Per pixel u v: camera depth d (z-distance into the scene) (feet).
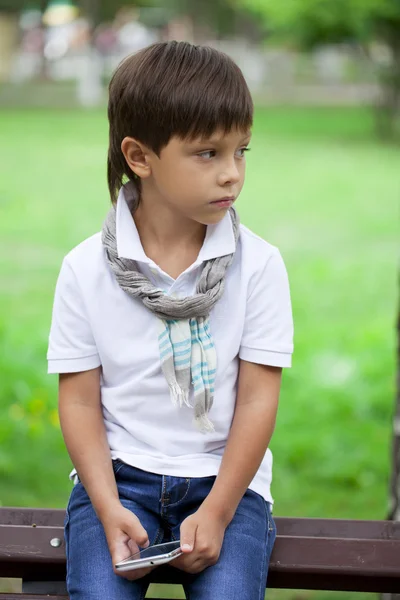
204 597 8.60
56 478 21.12
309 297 37.32
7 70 159.43
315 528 10.32
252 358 9.45
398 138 88.94
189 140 8.71
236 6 155.84
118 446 9.52
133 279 9.18
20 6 182.09
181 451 9.46
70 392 9.57
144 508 9.43
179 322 9.18
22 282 39.29
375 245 47.11
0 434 22.68
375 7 83.61
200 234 9.55
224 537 9.04
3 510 10.50
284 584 9.66
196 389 9.05
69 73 147.84
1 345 28.84
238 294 9.39
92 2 176.86
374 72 89.92
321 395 26.25
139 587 8.82
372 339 30.96
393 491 15.52
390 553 9.62
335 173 69.92
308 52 96.94
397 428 15.53
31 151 79.41
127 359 9.35
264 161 75.82
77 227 50.96
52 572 9.90
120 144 9.32
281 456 22.72
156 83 8.76
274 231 50.60
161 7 183.83
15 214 53.98
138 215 9.65
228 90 8.72
